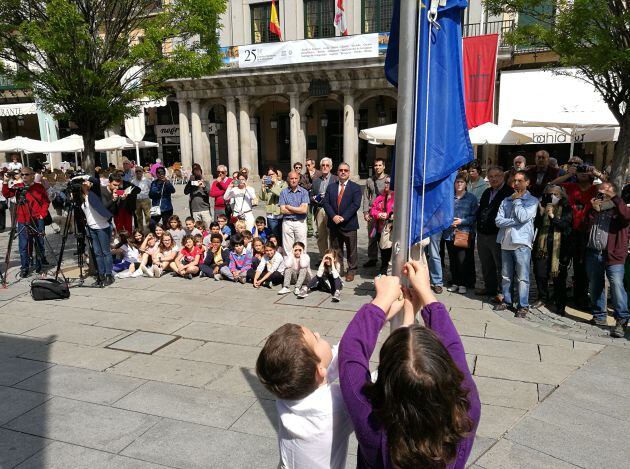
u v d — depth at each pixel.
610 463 3.37
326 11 25.03
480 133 10.12
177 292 7.57
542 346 5.32
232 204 9.74
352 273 8.05
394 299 1.84
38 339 5.72
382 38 22.42
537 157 7.56
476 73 15.05
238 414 4.04
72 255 10.36
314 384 1.70
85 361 5.10
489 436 3.69
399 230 2.49
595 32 7.05
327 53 23.36
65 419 3.99
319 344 1.86
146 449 3.57
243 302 7.00
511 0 8.07
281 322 6.17
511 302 6.50
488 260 7.01
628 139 7.55
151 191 10.90
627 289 5.88
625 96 7.54
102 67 8.80
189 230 9.09
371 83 23.77
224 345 5.47
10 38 8.74
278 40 26.12
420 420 1.31
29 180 8.60
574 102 14.07
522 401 4.19
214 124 31.27
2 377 4.75
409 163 2.46
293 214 8.24
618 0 7.08
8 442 3.68
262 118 31.12
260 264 7.77
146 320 6.32
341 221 7.81
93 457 3.48
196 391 4.44
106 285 8.03
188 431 3.80
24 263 8.64
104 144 19.39
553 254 6.10
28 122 31.53
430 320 1.72
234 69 25.47
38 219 8.84
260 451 3.54
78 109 9.15
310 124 29.75
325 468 1.70
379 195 8.66
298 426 1.70
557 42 7.65
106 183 12.07
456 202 7.25
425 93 2.48
